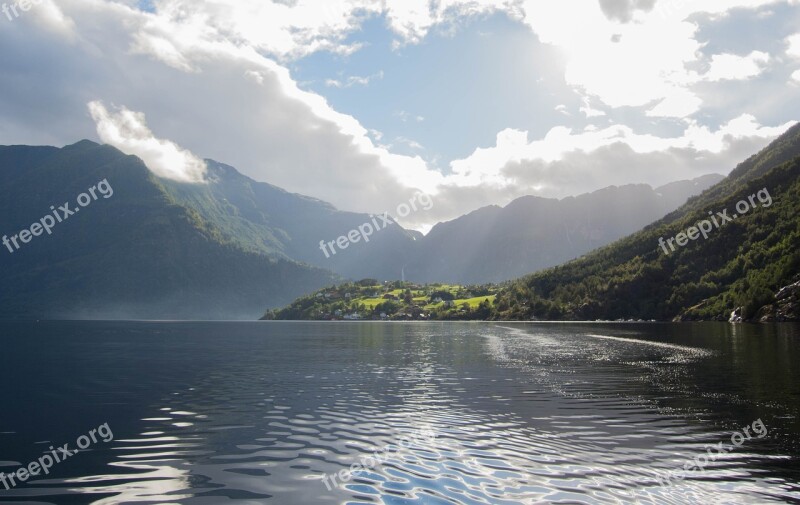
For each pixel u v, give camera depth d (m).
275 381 44.72
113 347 88.75
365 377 47.00
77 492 17.55
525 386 40.47
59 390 40.12
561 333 122.25
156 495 17.17
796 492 16.98
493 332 134.75
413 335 127.00
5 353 75.69
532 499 16.33
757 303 146.38
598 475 18.69
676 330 120.62
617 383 41.34
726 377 43.56
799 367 49.22
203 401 34.91
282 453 21.89
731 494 16.80
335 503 16.16
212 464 20.47
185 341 107.31
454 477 18.55
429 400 34.62
